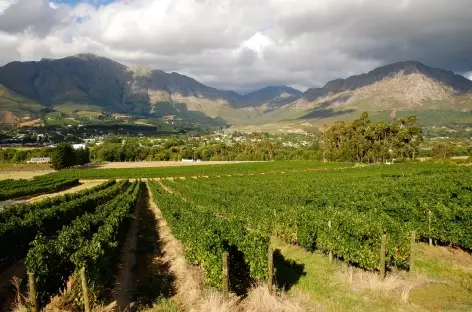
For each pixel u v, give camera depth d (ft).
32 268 40.27
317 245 56.65
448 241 59.72
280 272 50.16
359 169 255.09
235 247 50.37
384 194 102.17
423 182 127.24
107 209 90.27
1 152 404.57
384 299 38.96
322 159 409.90
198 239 50.44
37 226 71.61
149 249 68.18
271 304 38.42
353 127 378.94
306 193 110.01
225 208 94.12
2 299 44.04
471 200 76.79
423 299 38.52
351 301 38.93
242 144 547.49
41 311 38.60
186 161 444.55
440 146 383.65
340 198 95.20
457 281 43.52
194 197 121.90
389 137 353.51
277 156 469.98
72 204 96.89
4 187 193.36
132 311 40.09
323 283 44.88
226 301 39.37
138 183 239.50
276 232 69.46
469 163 281.33
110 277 48.03
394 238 47.47
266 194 111.55
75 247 50.06
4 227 62.23
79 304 38.99
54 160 349.61
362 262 47.88
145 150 483.92
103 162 444.96
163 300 42.45
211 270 44.19
